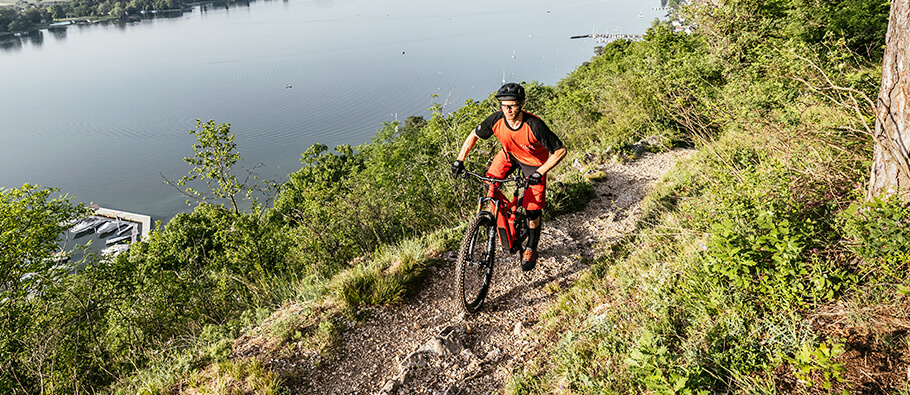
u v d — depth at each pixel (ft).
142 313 26.05
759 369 8.36
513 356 11.78
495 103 40.04
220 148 52.39
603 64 154.30
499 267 16.10
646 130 35.17
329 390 11.24
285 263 33.37
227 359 12.25
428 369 11.55
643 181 26.45
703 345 9.26
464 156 13.46
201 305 21.94
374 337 13.03
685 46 65.92
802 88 19.47
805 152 14.84
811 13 41.37
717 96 28.27
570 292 14.10
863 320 8.37
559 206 21.67
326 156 156.97
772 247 10.03
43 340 24.43
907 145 9.60
